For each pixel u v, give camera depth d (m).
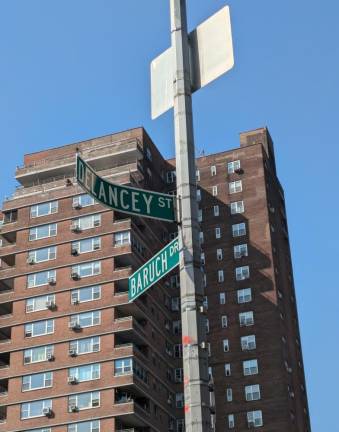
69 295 84.12
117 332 80.25
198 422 11.49
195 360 11.93
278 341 90.31
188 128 13.37
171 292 95.81
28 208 91.25
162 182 102.50
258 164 102.50
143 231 90.31
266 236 97.38
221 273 96.94
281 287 97.06
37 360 81.50
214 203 101.81
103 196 12.66
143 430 79.25
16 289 86.50
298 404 91.94
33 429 77.62
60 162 96.62
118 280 83.12
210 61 13.41
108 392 77.06
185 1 14.11
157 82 14.27
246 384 88.94
